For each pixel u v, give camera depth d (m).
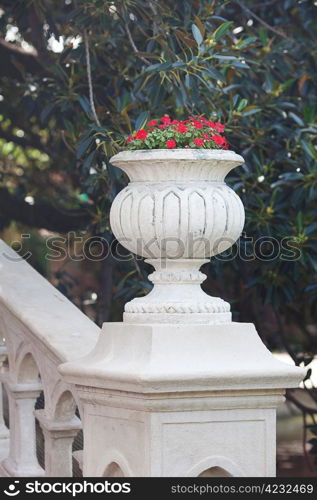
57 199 9.91
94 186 6.60
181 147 3.56
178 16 6.24
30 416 4.71
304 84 7.27
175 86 5.57
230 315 3.53
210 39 5.71
